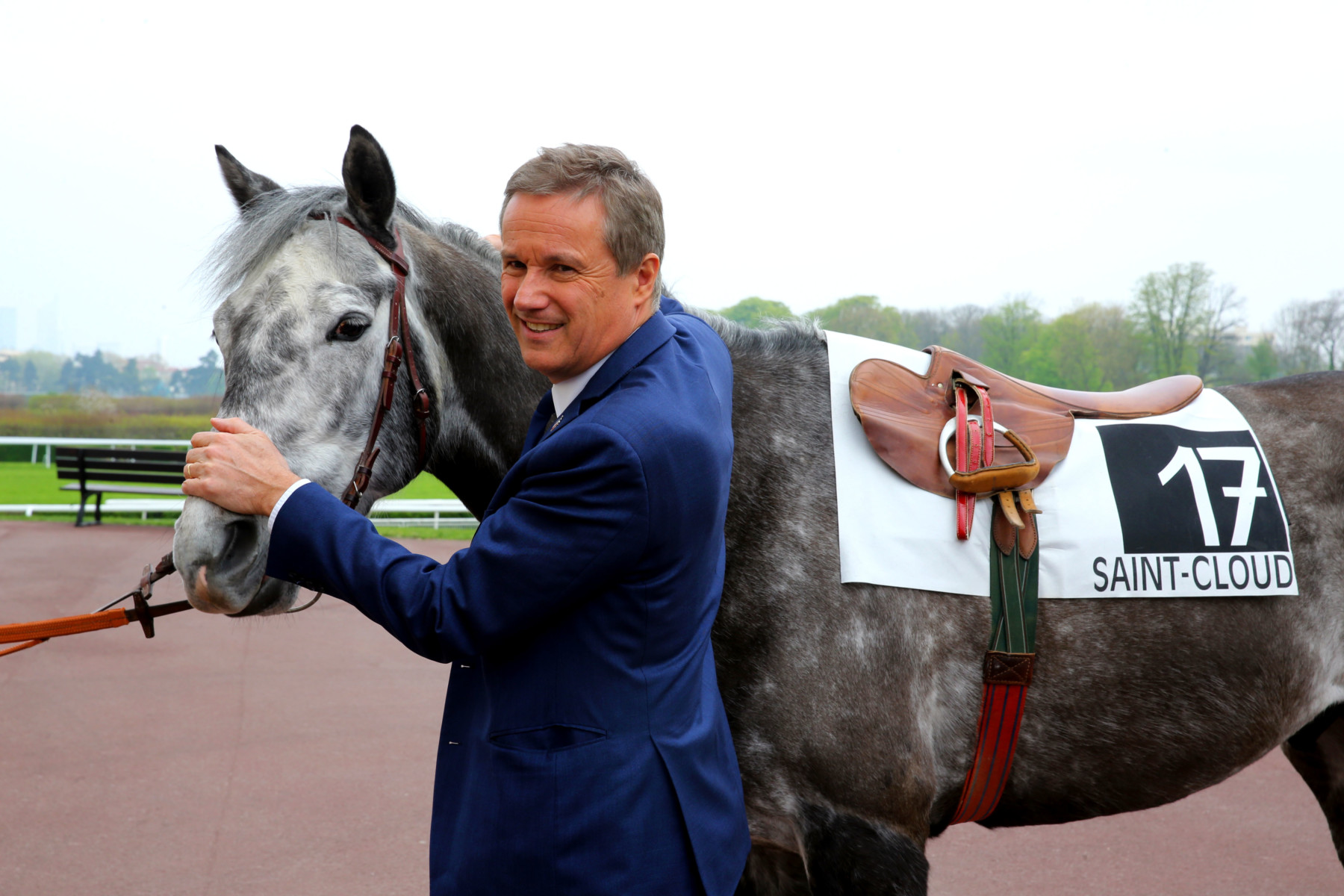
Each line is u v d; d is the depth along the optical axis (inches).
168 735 161.0
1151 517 66.1
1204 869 119.5
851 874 59.8
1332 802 79.4
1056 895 112.8
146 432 671.8
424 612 47.4
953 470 64.2
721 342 60.7
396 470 63.0
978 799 65.8
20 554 319.6
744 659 61.4
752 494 63.4
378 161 61.1
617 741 47.6
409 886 111.8
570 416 50.5
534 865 47.6
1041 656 64.2
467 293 69.1
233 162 70.7
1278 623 67.5
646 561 47.2
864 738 60.1
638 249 48.8
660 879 47.5
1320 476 70.9
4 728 162.4
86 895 107.8
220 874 113.6
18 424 705.6
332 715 173.9
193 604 54.5
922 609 62.3
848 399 66.2
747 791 61.9
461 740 51.8
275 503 50.8
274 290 58.7
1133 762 66.7
